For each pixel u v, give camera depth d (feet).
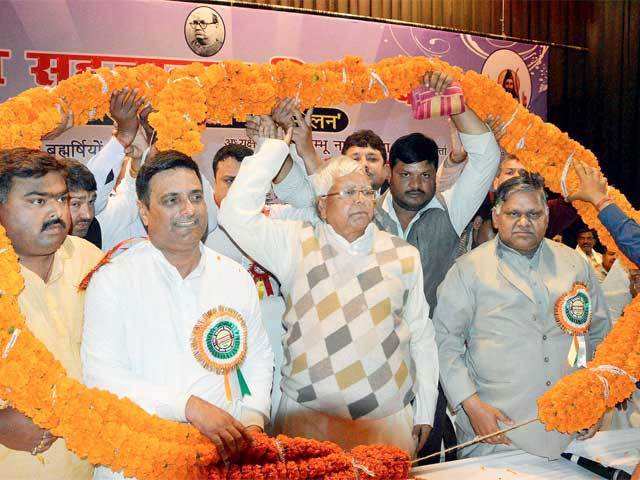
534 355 8.86
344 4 17.33
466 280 9.25
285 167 9.50
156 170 6.61
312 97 8.32
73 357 6.77
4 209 6.26
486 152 9.66
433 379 8.66
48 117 7.00
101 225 10.56
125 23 14.43
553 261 9.23
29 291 6.52
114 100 7.83
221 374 6.84
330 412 7.95
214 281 7.00
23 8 13.71
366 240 8.30
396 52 16.78
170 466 5.95
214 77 7.68
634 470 7.57
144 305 6.63
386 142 16.94
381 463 6.75
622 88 20.81
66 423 5.73
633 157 21.09
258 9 15.42
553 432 8.58
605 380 7.58
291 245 8.30
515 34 19.34
